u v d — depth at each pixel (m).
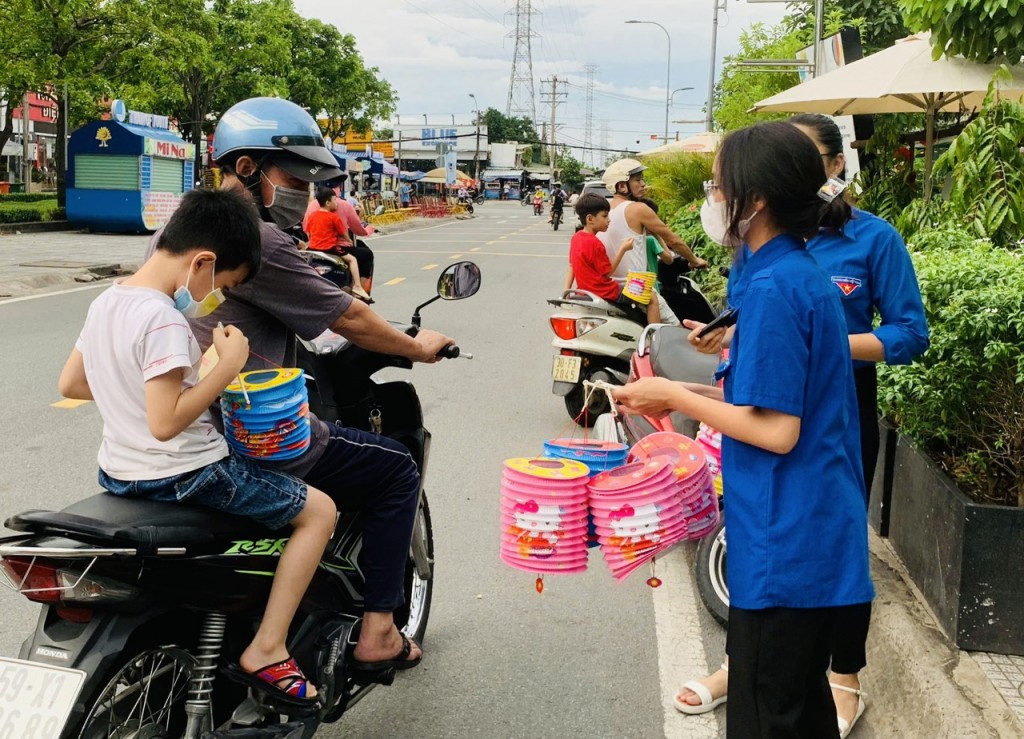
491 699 3.58
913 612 3.85
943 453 4.51
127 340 2.36
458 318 12.83
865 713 3.56
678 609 4.39
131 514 2.38
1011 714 3.11
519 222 50.59
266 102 3.04
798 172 2.31
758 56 18.20
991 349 3.75
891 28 13.02
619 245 7.16
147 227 25.95
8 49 23.42
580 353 6.99
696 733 3.37
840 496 2.33
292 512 2.62
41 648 2.29
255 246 2.50
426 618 3.86
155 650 2.43
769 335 2.25
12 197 33.47
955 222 5.98
